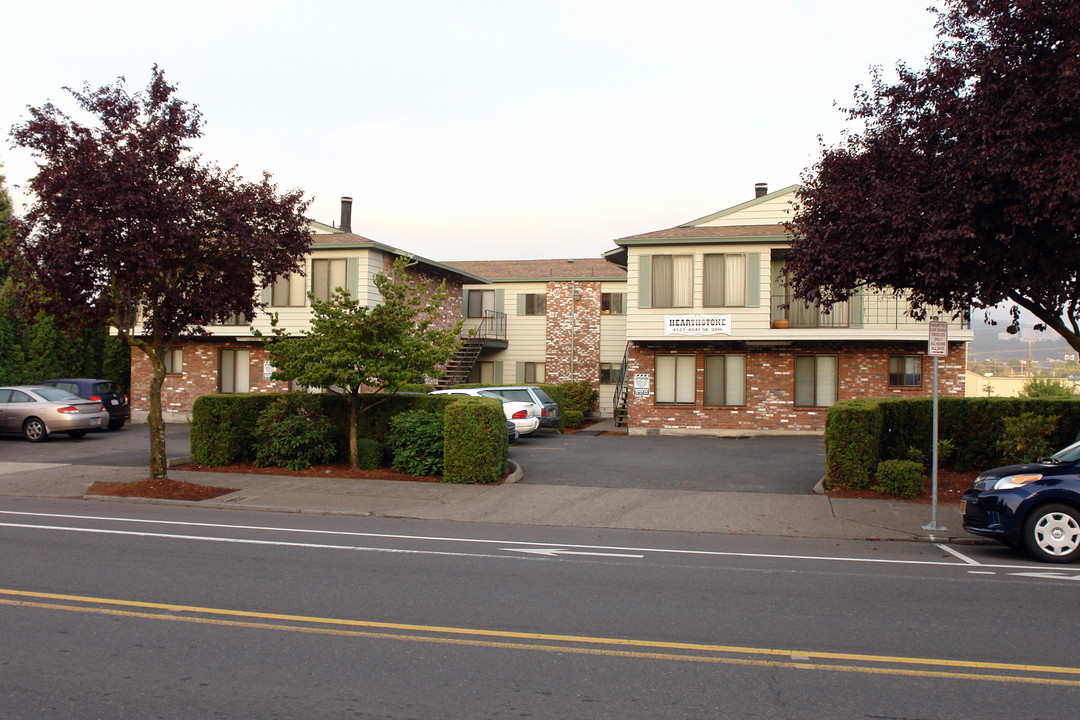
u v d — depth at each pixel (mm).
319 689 4898
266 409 16922
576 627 6270
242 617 6430
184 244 13047
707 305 25078
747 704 4723
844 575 8375
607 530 11383
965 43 11406
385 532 10797
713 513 12453
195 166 13711
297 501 13234
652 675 5203
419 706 4648
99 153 12406
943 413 15266
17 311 14055
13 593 7113
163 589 7309
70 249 12141
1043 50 10562
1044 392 35938
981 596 7453
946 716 4574
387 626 6223
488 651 5652
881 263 11414
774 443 23109
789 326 25484
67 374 32094
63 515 11766
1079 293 11711
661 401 26328
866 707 4695
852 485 14086
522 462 18297
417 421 16016
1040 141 9984
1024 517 9250
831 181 12742
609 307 35906
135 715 4484
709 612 6770
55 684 4949
